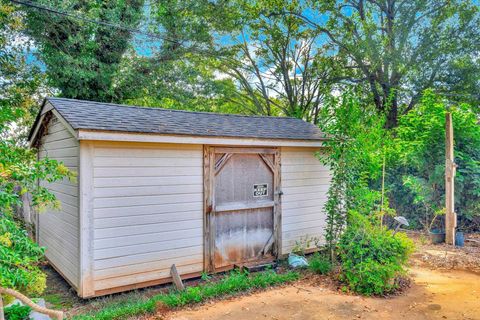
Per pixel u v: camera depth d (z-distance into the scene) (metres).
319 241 6.94
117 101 11.61
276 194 6.36
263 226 6.21
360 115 6.36
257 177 6.14
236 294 4.69
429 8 12.30
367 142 6.20
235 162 5.87
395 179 8.97
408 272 5.41
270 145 6.11
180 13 12.46
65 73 9.77
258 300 4.50
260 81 17.27
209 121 6.06
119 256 4.72
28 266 2.60
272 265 5.99
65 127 4.73
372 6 13.51
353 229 5.26
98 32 10.63
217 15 13.25
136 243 4.87
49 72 9.95
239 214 5.93
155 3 12.00
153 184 5.01
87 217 4.47
